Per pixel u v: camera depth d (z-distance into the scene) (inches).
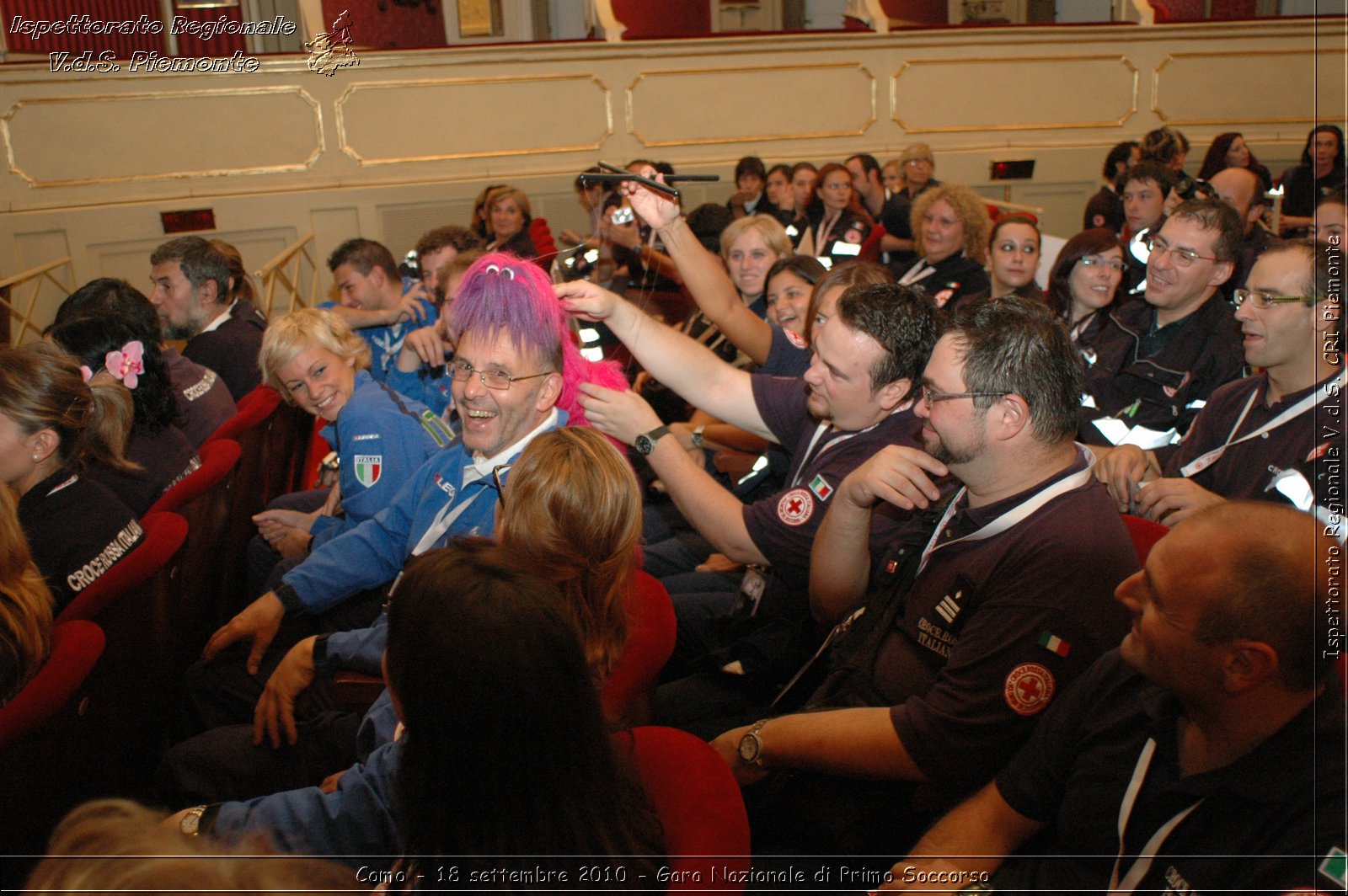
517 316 65.4
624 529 50.6
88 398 71.4
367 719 57.2
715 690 71.6
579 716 34.2
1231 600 36.8
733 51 248.2
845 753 54.8
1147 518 67.4
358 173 234.7
